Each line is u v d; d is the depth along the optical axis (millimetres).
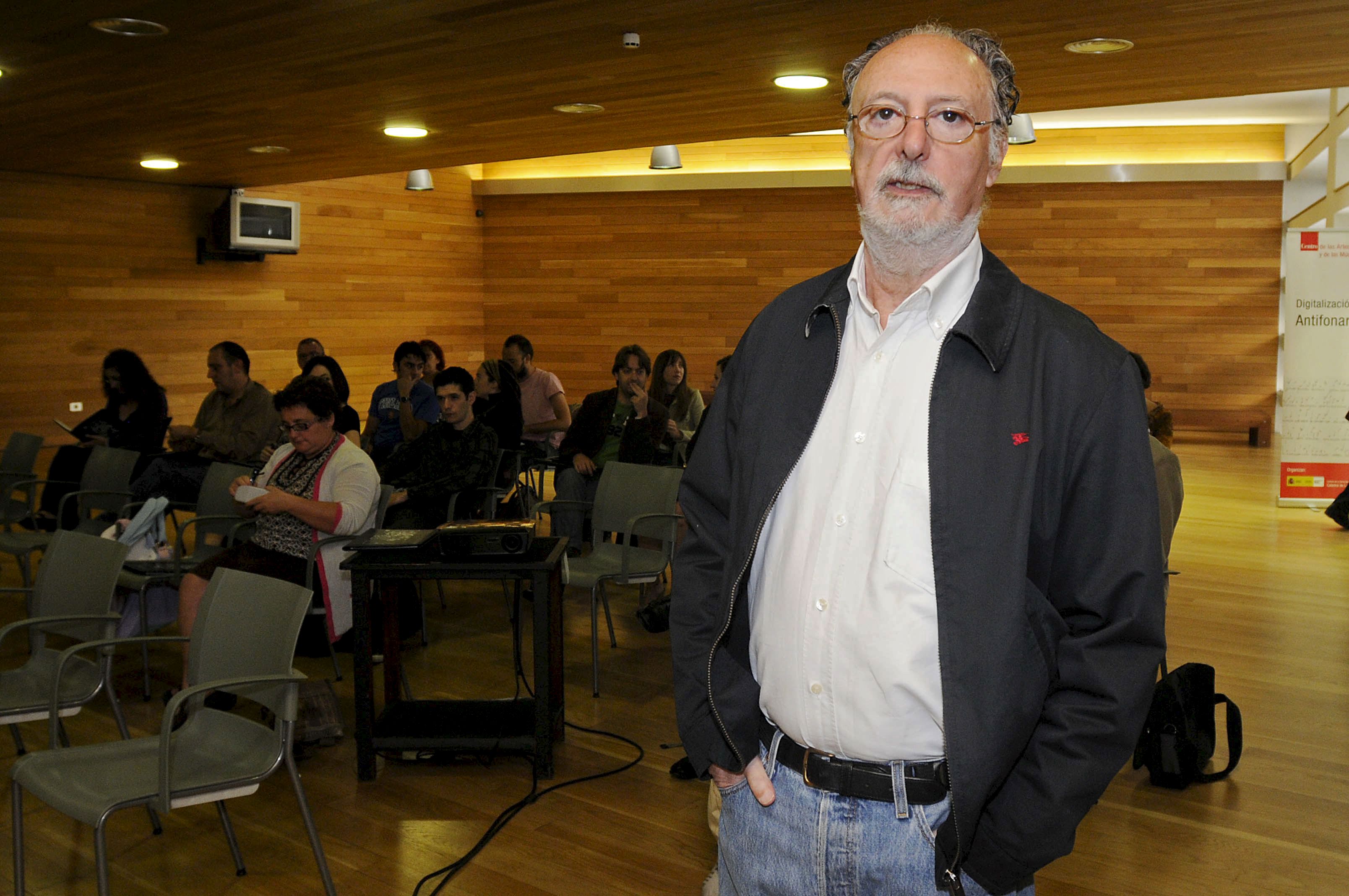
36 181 9430
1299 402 7992
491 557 3309
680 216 13094
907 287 1266
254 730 2574
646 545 5430
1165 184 11891
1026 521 1142
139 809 3129
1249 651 4566
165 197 10391
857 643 1211
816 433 1302
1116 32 4457
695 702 1380
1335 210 9812
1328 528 7270
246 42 4703
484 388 6688
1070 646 1174
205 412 6441
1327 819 3047
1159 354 12117
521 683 4227
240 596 2680
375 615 4414
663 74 5391
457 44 4762
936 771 1210
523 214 13703
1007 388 1177
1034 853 1168
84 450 6062
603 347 13555
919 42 1242
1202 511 7930
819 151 12578
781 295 1436
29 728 3699
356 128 7012
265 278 11453
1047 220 12180
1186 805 3137
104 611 3006
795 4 4148
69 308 9742
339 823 3031
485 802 3172
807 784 1277
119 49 4785
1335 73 5262
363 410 12617
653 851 2871
